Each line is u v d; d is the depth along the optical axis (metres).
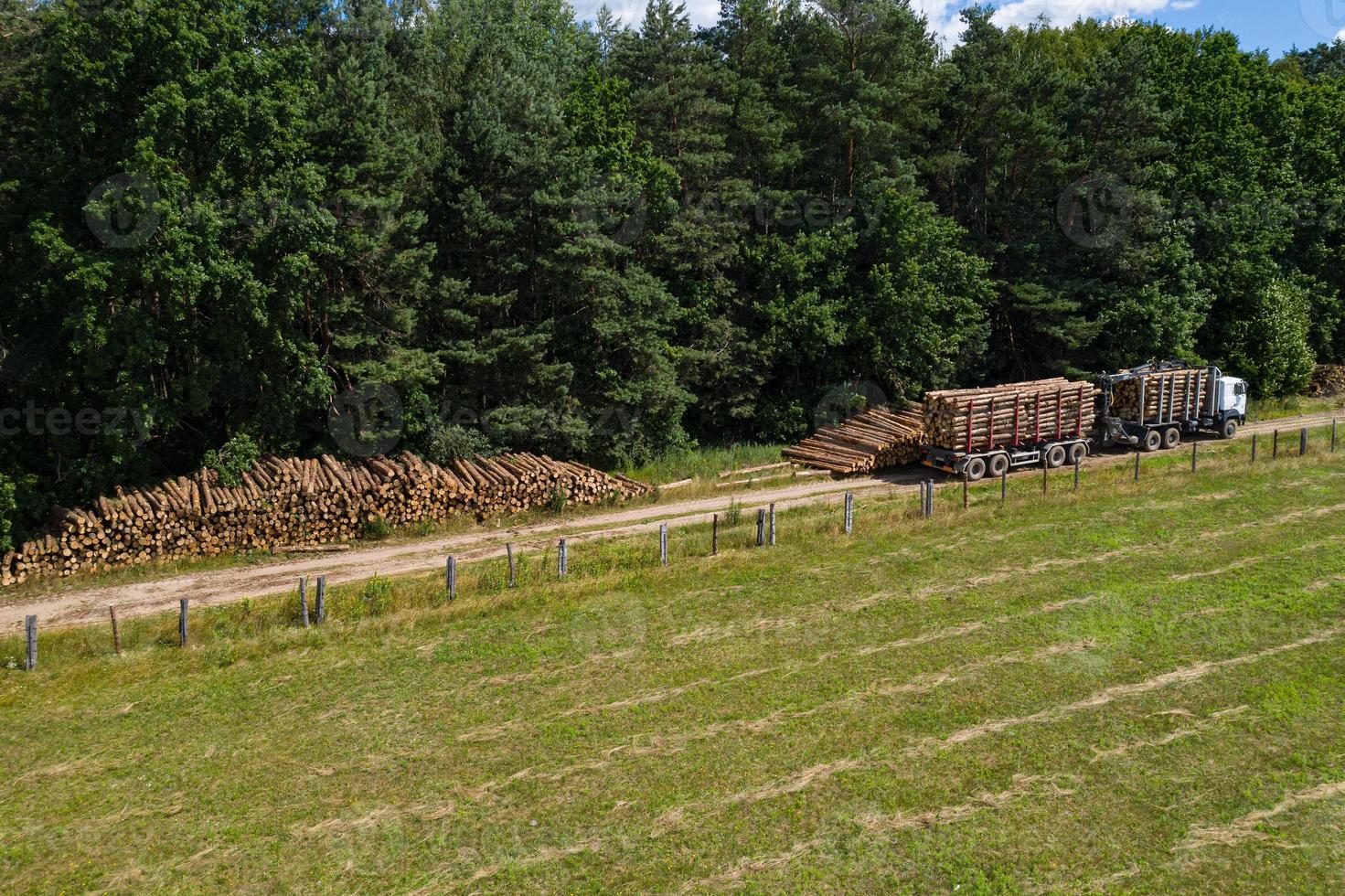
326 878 10.66
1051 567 20.58
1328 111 47.88
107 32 22.23
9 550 20.89
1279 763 12.64
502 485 26.02
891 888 10.34
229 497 22.88
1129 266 38.06
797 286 35.66
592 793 12.20
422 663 16.23
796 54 39.06
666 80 35.53
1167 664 15.63
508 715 14.35
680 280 34.81
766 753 13.09
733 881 10.47
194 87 22.75
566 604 18.89
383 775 12.72
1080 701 14.42
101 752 13.41
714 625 17.69
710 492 28.89
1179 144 42.16
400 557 22.80
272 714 14.46
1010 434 30.80
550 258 29.39
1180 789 12.09
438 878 10.63
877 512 25.08
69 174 22.75
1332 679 14.95
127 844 11.30
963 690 14.84
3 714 14.48
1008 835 11.20
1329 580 19.31
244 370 24.83
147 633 17.53
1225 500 25.73
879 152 37.06
